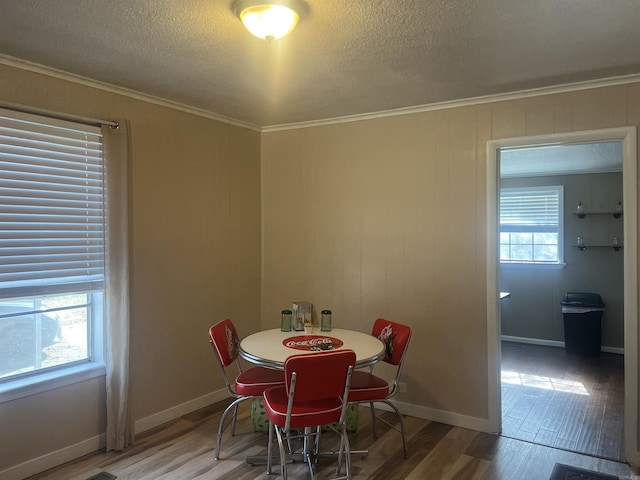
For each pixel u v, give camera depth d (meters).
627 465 2.92
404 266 3.73
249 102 3.53
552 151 4.67
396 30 2.25
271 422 2.67
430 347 3.62
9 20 2.16
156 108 3.45
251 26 2.06
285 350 2.83
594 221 5.98
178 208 3.63
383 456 3.02
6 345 2.74
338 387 2.44
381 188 3.83
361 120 3.92
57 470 2.81
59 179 2.87
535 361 5.44
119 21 2.17
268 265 4.45
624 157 2.95
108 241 3.06
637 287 2.91
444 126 3.55
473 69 2.79
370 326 3.90
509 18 2.12
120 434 3.07
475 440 3.27
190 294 3.74
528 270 6.34
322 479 2.72
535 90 3.18
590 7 2.02
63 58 2.64
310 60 2.65
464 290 3.48
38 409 2.78
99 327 3.15
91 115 3.03
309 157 4.20
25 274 2.72
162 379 3.52
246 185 4.29
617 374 4.91
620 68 2.78
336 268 4.07
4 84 2.62
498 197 3.40
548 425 3.54
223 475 2.77
